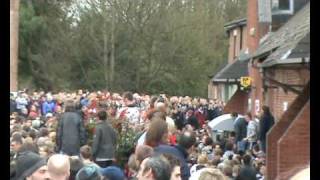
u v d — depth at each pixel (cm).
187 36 6109
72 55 6300
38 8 6378
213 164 1241
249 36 3117
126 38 6150
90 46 6266
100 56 6259
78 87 6344
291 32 2088
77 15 6294
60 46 6312
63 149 1694
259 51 2319
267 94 2569
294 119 1494
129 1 6081
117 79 6203
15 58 4169
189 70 6153
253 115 2928
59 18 6391
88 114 2455
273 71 2286
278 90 2364
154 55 6147
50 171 663
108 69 6197
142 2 6078
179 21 6088
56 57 6322
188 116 3325
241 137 2331
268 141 1584
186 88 6194
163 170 630
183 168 950
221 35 6222
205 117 3844
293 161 1443
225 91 4622
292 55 1609
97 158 1584
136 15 6084
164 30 6097
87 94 4112
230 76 3972
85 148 1173
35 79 6294
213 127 2433
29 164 666
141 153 890
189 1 6219
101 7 6138
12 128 1441
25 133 1381
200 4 6269
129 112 2402
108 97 3662
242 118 2344
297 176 278
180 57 6138
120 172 978
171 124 1252
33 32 6184
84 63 6325
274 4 2755
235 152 1828
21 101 3244
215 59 6178
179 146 1020
